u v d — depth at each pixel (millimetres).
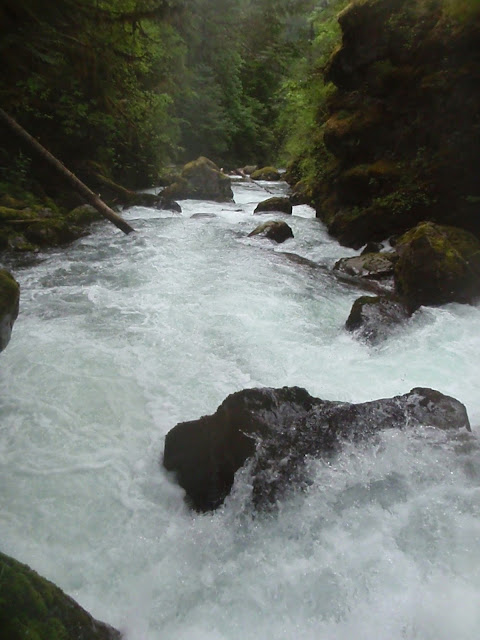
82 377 4273
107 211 9281
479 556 2625
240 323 5488
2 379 4180
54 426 3686
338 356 4910
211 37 12117
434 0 8148
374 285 7180
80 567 2691
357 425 3309
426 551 2666
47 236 8562
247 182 20188
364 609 2420
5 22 9305
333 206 10891
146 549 2816
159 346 4898
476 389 4371
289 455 3084
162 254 8172
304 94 13320
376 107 9414
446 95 7840
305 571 2602
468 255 6379
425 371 4652
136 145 14906
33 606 1906
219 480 3143
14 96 10547
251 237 9453
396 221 8680
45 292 6359
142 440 3627
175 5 10477
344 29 9484
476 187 7770
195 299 6172
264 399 3359
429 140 8367
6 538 2803
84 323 5379
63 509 3035
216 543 2826
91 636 2105
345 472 3082
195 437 3309
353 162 10023
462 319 5703
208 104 25234
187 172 15055
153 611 2490
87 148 12633
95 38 10492
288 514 2895
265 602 2496
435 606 2400
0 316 3887
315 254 8781
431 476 3109
